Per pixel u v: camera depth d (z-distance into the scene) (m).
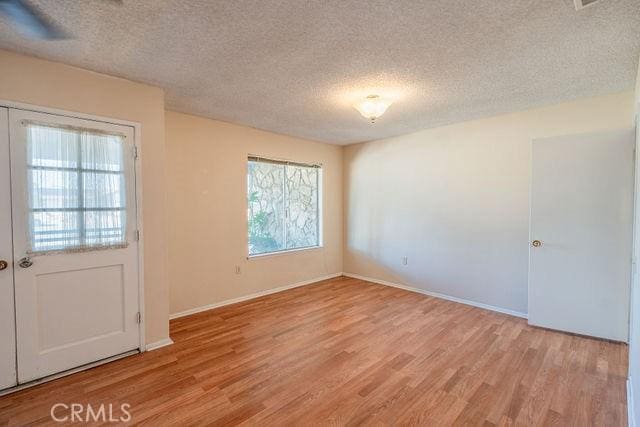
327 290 4.46
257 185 4.25
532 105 3.17
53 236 2.17
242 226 3.98
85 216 2.30
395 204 4.61
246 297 4.03
